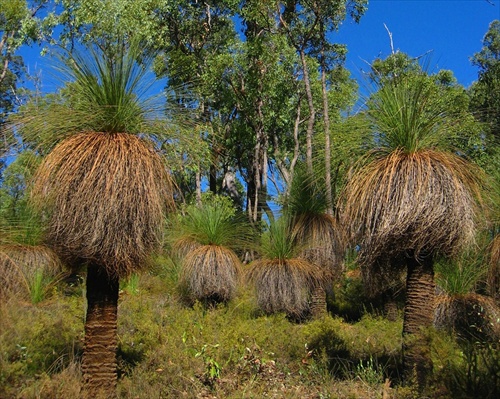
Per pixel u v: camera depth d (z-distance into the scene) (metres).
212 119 21.20
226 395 5.59
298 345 7.36
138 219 5.07
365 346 7.72
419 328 5.72
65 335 6.79
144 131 5.49
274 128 23.31
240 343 7.00
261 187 23.09
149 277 12.35
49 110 5.41
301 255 10.55
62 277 9.87
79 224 4.99
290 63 20.52
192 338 7.05
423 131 5.88
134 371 5.98
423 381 5.49
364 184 5.84
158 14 21.45
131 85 5.45
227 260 11.00
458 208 5.53
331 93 19.73
